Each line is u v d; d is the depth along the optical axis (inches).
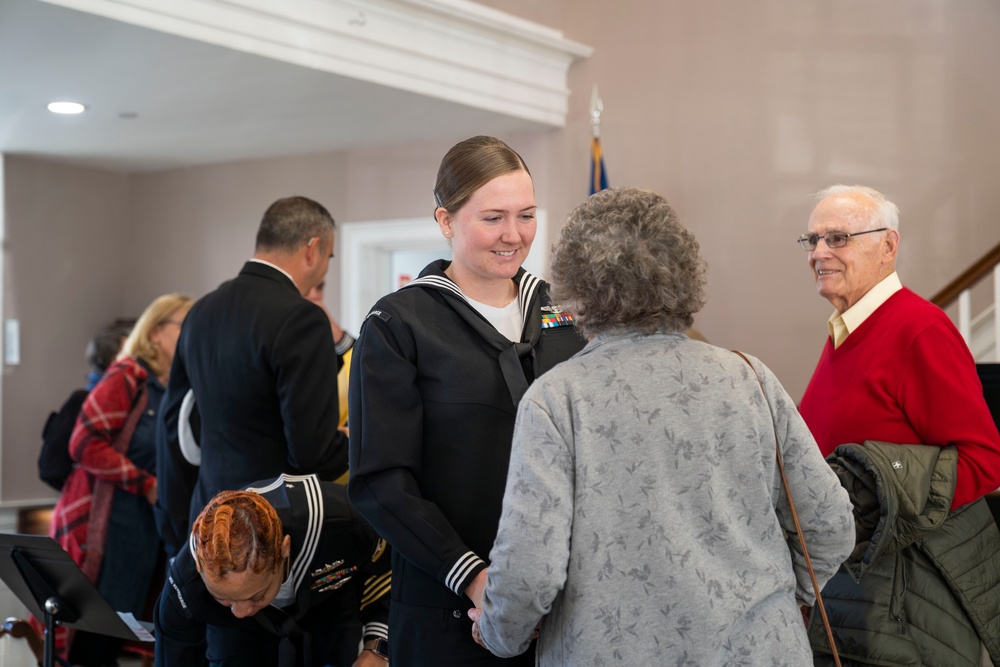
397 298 71.6
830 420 91.2
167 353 153.7
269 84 169.6
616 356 59.2
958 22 181.6
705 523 56.7
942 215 182.5
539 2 209.6
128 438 148.1
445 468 69.7
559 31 214.2
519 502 56.4
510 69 197.8
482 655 69.1
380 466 67.6
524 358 72.1
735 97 201.2
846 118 191.2
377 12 168.4
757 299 198.8
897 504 78.8
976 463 81.7
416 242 220.7
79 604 94.6
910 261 185.3
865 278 91.7
